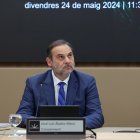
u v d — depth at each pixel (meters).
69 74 4.06
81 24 5.80
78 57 5.80
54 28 5.82
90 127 3.64
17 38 5.86
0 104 5.79
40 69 5.75
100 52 5.80
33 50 5.84
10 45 5.85
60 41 4.03
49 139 2.77
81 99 3.99
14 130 3.37
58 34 5.82
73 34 5.81
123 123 5.73
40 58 5.84
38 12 5.82
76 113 2.96
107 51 5.80
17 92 5.77
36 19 5.82
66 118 2.79
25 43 5.85
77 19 5.79
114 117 5.72
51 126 2.77
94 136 2.92
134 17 5.79
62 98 3.95
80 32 5.81
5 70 5.79
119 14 5.79
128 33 5.80
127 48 5.80
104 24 5.79
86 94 4.04
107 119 5.72
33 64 5.87
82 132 2.77
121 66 5.84
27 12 5.83
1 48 5.84
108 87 5.72
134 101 5.73
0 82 5.80
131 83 5.74
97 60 5.81
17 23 5.86
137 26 5.79
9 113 5.78
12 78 5.78
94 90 4.07
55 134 2.77
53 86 4.01
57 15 5.80
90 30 5.80
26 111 3.94
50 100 3.94
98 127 3.79
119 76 5.74
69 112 2.96
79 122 2.78
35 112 3.99
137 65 5.83
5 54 5.85
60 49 3.92
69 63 3.93
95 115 3.83
